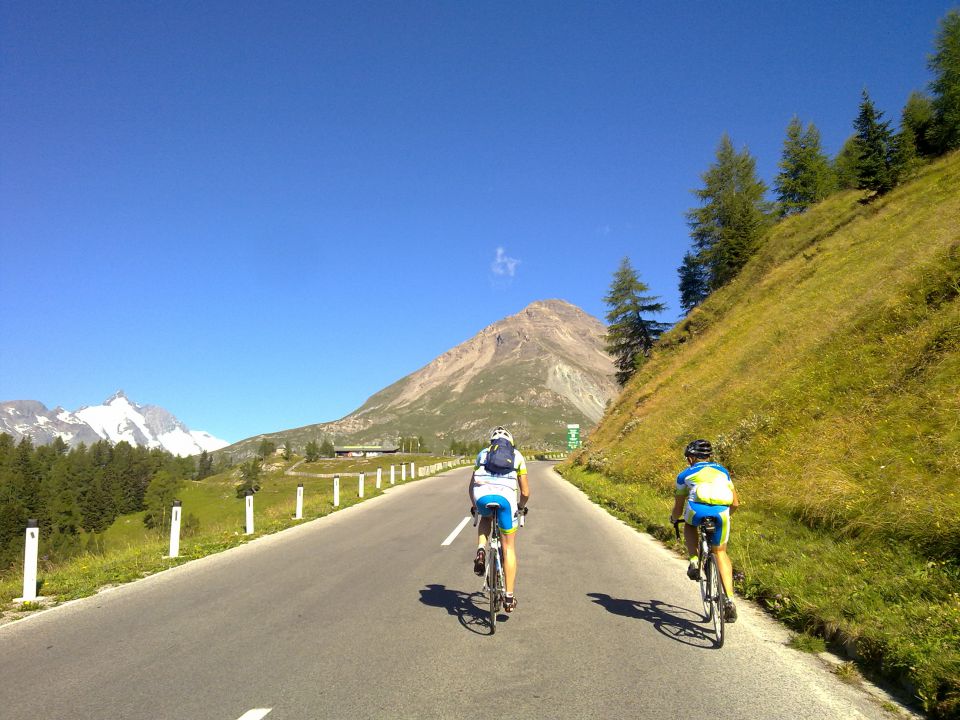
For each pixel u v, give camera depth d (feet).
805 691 14.15
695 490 18.06
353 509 59.47
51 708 13.38
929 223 67.62
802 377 49.57
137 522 369.71
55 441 602.44
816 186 174.91
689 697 13.74
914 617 16.84
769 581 22.86
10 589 27.45
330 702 13.47
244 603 22.93
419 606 21.89
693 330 133.08
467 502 61.93
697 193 182.39
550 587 24.76
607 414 145.07
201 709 13.19
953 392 31.63
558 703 13.37
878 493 27.32
